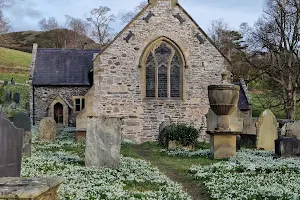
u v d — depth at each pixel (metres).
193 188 12.14
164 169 15.36
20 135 10.16
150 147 23.06
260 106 45.66
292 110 36.69
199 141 25.53
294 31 36.28
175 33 27.11
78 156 17.61
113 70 26.58
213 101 17.19
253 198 9.95
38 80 34.66
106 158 14.49
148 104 26.92
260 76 40.66
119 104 26.61
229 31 67.56
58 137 27.30
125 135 26.55
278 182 12.07
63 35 102.81
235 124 23.62
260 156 17.36
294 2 35.66
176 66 27.47
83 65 36.25
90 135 14.65
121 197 9.91
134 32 26.81
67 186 10.78
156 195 10.41
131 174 13.34
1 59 74.94
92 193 10.22
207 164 15.86
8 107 34.47
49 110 34.62
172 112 27.14
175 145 21.34
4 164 9.36
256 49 38.97
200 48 27.38
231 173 13.65
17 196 5.80
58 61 36.44
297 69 36.44
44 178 6.88
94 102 26.31
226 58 27.52
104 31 89.06
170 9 27.11
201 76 27.41
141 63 26.77
